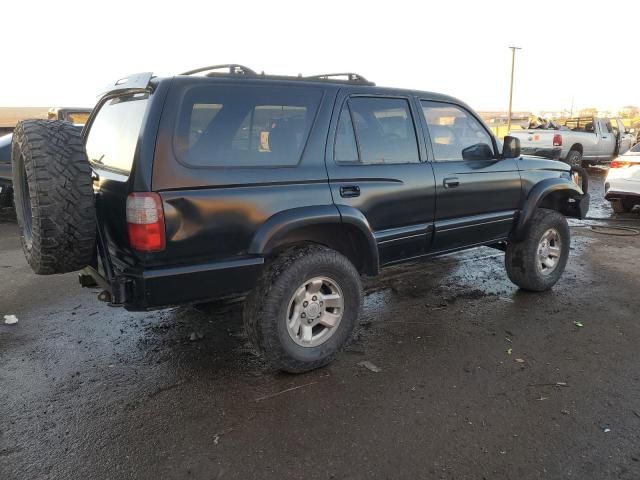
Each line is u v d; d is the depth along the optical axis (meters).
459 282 5.59
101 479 2.48
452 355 3.80
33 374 3.51
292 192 3.26
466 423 2.93
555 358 3.75
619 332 4.23
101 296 3.21
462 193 4.34
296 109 3.38
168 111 2.86
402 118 4.02
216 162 3.01
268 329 3.24
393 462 2.60
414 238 4.09
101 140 3.63
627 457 2.64
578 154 16.11
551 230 5.14
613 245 7.39
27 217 3.38
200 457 2.64
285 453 2.67
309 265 3.31
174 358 3.75
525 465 2.58
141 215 2.77
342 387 3.33
